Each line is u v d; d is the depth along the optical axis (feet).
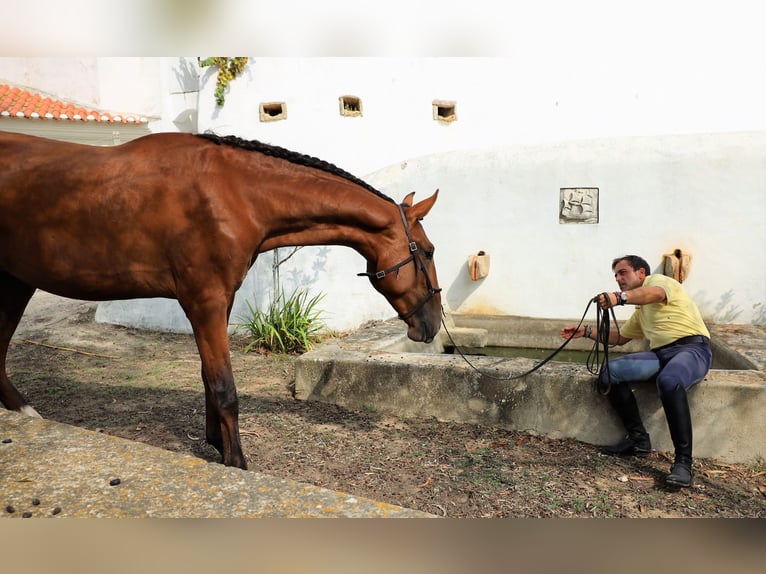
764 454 12.71
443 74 29.91
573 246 21.84
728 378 13.14
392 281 11.62
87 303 28.02
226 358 10.85
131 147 10.94
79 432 9.61
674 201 20.90
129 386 17.29
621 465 12.59
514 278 22.41
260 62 28.68
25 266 11.23
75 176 10.64
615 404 13.03
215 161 10.66
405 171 22.77
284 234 11.25
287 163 11.24
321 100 28.37
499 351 22.45
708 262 20.79
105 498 7.61
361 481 11.57
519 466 12.39
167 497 7.64
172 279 10.79
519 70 30.60
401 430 14.23
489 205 22.40
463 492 11.19
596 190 21.48
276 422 14.48
